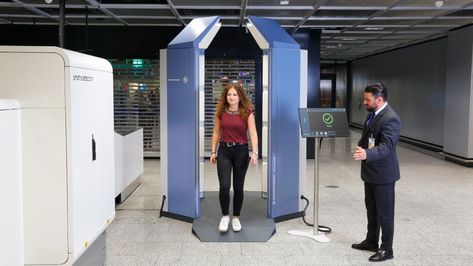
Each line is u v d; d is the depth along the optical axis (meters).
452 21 7.85
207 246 4.06
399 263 3.67
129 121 9.21
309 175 7.48
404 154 10.05
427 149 10.82
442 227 4.62
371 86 3.61
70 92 2.45
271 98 4.60
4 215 2.25
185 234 4.40
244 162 4.38
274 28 4.87
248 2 6.33
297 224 4.72
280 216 4.80
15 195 2.38
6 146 2.26
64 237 2.51
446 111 9.10
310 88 9.05
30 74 2.42
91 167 2.79
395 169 3.60
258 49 8.90
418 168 8.16
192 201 4.73
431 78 10.62
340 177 7.29
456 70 8.70
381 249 3.75
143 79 9.12
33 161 2.46
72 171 2.49
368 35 9.82
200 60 4.75
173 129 4.84
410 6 6.52
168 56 4.82
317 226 4.31
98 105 2.91
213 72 9.05
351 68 18.00
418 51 11.38
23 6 6.76
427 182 6.88
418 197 5.91
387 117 3.54
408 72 12.05
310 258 3.79
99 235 3.10
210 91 9.07
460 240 4.23
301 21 7.88
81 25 8.59
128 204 5.57
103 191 3.04
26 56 2.41
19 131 2.41
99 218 2.97
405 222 4.79
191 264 3.66
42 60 2.42
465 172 7.77
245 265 3.64
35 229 2.50
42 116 2.44
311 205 5.51
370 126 3.65
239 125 4.31
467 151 8.32
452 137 8.88
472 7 6.57
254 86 9.02
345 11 7.00
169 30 8.77
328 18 7.52
